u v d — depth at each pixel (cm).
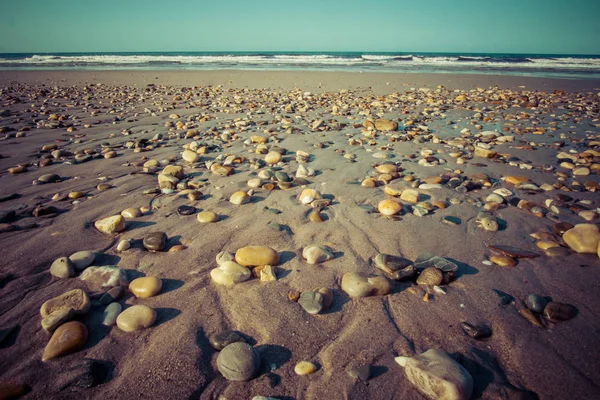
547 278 198
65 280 191
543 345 153
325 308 175
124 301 179
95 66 2164
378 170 369
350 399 130
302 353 150
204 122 634
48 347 146
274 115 707
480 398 130
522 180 339
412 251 225
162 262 212
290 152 445
